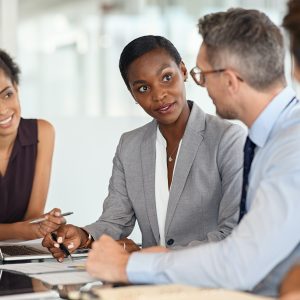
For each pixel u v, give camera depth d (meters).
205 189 2.94
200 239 2.96
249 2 6.15
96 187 5.92
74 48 6.78
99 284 2.27
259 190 2.04
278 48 2.16
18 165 4.06
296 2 2.06
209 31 2.20
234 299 1.81
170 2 6.50
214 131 2.97
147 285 2.12
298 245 2.05
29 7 6.76
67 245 2.96
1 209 4.06
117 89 6.69
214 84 2.21
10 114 3.89
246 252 1.97
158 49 2.98
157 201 3.06
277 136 2.13
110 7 6.79
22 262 2.85
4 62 3.89
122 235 3.25
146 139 3.15
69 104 6.69
